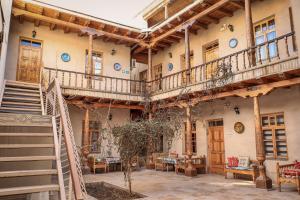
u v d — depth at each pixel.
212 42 12.17
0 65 7.21
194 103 10.82
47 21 11.57
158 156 13.17
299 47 7.12
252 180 9.77
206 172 11.96
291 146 9.01
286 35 7.56
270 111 9.77
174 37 13.72
